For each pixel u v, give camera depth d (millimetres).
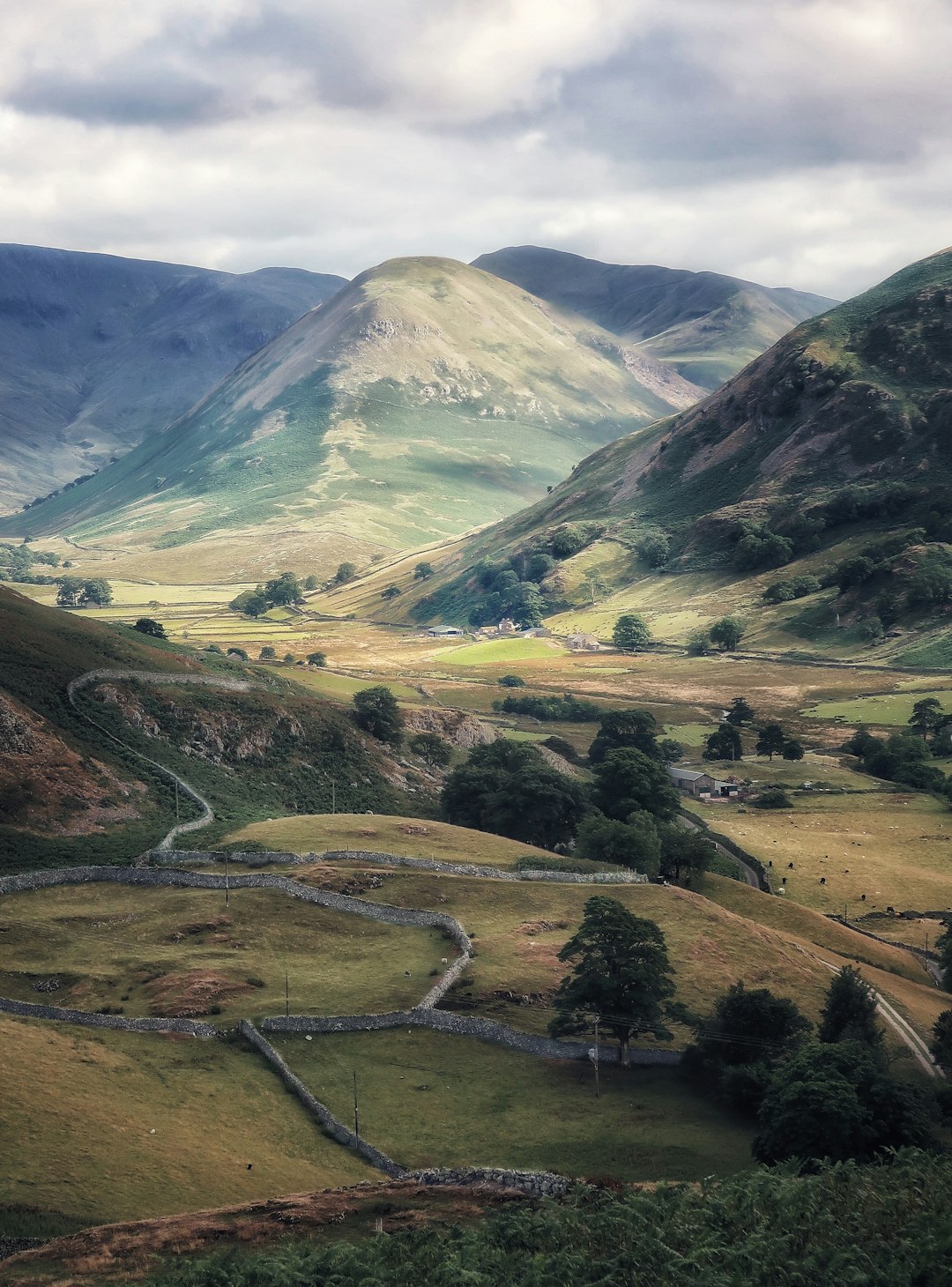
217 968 111750
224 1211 68188
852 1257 56250
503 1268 58906
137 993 106562
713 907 133375
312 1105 87688
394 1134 84000
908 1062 104375
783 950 125188
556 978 111375
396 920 125625
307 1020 100562
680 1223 62625
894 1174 68812
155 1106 83688
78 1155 73562
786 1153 78562
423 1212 68438
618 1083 95250
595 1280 57500
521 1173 73000
